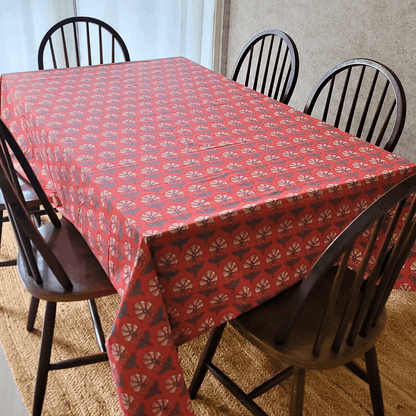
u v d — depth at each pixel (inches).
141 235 36.9
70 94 67.3
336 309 48.3
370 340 45.1
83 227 50.3
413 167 51.4
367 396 60.3
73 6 112.5
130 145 52.9
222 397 58.8
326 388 60.9
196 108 65.0
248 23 133.6
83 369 61.4
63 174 52.7
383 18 99.3
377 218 34.9
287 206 43.1
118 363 39.6
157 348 39.4
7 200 41.4
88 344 65.0
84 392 58.4
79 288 48.6
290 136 57.9
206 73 80.4
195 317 42.7
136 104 65.0
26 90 67.9
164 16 126.6
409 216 38.3
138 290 37.5
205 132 57.5
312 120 63.1
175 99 67.8
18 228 45.4
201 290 41.7
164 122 59.6
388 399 60.1
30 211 71.6
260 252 43.8
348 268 54.2
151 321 38.5
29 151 65.4
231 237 41.2
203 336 67.2
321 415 57.4
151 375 40.1
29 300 72.4
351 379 62.5
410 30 95.0
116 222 41.2
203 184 45.3
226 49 144.8
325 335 41.3
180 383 41.1
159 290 38.1
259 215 41.8
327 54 114.3
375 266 39.6
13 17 106.0
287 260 46.3
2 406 56.2
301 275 48.3
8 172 46.1
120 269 43.2
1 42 107.6
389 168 50.8
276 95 84.4
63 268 51.2
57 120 58.4
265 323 46.0
